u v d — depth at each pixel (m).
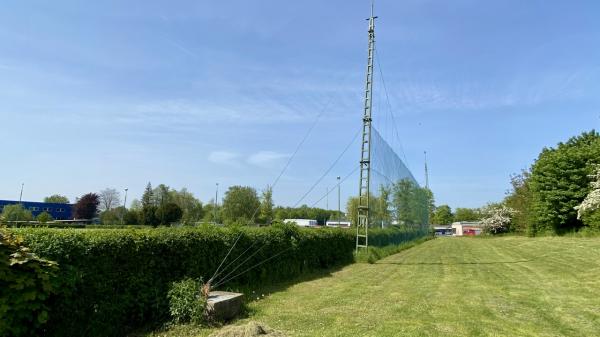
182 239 8.19
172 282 7.59
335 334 6.64
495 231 65.19
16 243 5.29
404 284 12.08
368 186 19.88
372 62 20.06
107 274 6.38
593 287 11.28
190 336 6.55
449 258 21.41
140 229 7.51
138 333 6.62
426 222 52.06
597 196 31.66
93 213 73.12
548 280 12.73
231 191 74.56
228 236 9.91
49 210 69.44
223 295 8.12
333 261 17.56
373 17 20.16
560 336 6.69
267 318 7.73
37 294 5.08
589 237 35.19
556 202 42.12
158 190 81.94
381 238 22.72
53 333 5.51
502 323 7.48
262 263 11.48
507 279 13.13
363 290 10.96
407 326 7.21
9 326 4.77
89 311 6.04
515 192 58.94
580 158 41.25
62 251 5.75
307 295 10.18
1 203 62.00
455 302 9.36
